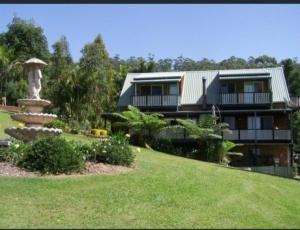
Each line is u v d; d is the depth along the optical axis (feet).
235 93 127.24
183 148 114.42
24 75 164.76
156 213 32.42
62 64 171.42
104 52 153.79
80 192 36.22
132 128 108.78
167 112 127.13
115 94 157.17
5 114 110.42
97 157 49.55
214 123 108.88
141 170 49.08
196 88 136.05
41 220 28.58
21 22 191.52
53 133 53.11
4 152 46.14
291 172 102.94
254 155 119.14
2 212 29.84
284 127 123.85
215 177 52.19
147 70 185.16
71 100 117.60
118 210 32.30
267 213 37.70
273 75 136.67
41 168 42.93
